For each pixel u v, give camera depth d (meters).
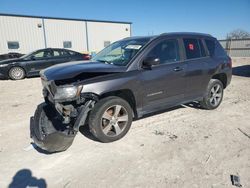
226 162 3.04
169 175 2.77
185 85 4.48
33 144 3.68
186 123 4.45
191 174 2.79
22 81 10.24
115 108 3.59
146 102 3.95
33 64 10.93
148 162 3.07
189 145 3.53
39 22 20.75
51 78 3.25
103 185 2.61
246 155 3.22
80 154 3.31
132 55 3.88
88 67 3.51
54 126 3.66
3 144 3.68
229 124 4.39
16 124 4.58
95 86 3.29
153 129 4.16
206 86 4.97
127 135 3.91
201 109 5.32
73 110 3.29
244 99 6.33
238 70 13.73
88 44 24.23
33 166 3.03
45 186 2.62
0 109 5.64
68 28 22.55
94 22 24.16
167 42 4.23
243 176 2.73
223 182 2.62
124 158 3.18
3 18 18.94
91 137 3.86
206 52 4.91
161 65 4.04
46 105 3.84
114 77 3.48
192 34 4.78
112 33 25.83
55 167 3.00
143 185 2.59
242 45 29.20
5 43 19.30
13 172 2.90
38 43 21.00
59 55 11.64
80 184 2.64
